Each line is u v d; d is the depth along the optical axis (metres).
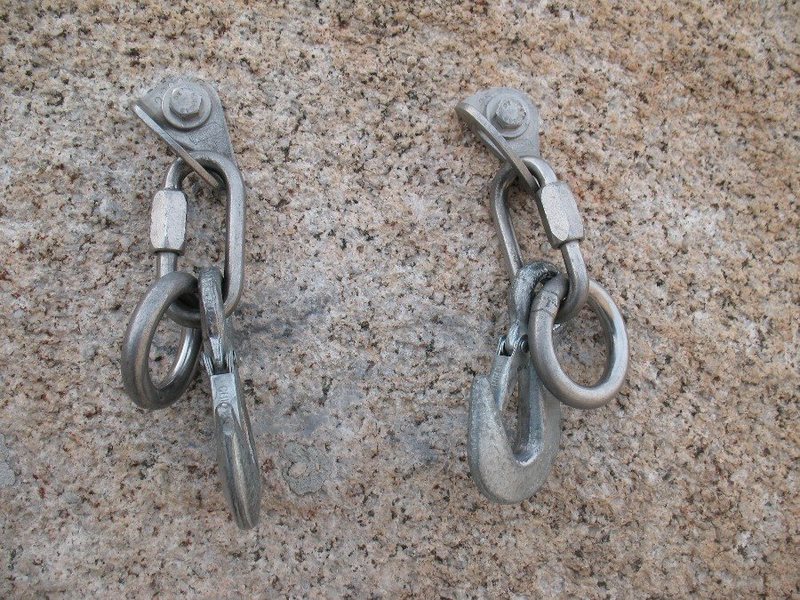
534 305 0.28
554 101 0.32
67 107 0.29
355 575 0.29
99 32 0.30
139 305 0.25
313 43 0.31
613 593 0.30
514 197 0.31
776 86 0.32
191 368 0.27
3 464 0.28
